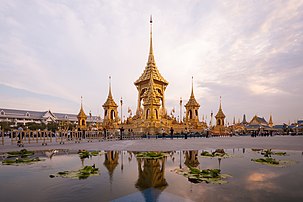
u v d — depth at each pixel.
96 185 8.64
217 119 93.75
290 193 7.50
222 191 7.75
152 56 80.12
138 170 11.62
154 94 69.69
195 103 87.50
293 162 13.80
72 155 18.02
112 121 79.06
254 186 8.38
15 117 131.62
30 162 14.38
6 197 7.29
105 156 17.22
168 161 14.59
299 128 127.88
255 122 124.31
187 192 7.65
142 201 6.76
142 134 55.00
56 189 8.14
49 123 117.81
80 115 77.44
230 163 13.64
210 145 27.56
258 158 15.77
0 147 25.31
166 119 72.62
